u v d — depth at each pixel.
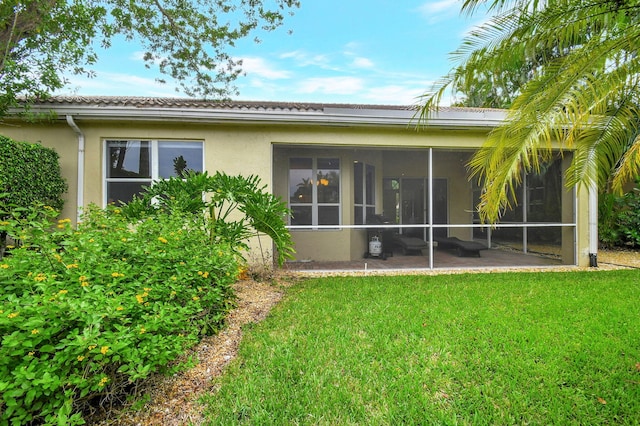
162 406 2.05
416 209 10.34
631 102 3.16
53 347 1.55
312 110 6.11
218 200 4.61
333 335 3.14
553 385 2.26
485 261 7.94
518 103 3.29
